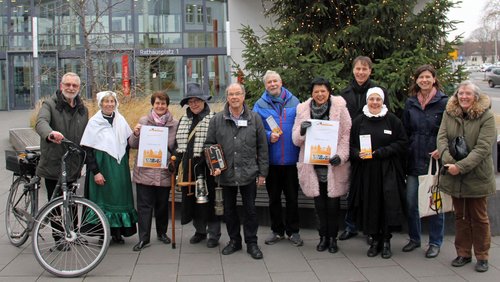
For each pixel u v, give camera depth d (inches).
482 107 184.2
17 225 230.7
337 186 214.5
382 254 213.3
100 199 224.8
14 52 1042.7
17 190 232.1
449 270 197.9
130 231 230.8
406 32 365.7
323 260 211.5
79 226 204.2
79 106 219.9
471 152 185.3
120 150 224.2
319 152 209.5
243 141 212.1
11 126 745.6
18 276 192.9
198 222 235.1
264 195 261.4
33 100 1058.1
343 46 374.6
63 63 1027.3
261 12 724.0
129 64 688.4
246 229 218.8
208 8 1041.5
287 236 243.6
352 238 241.9
